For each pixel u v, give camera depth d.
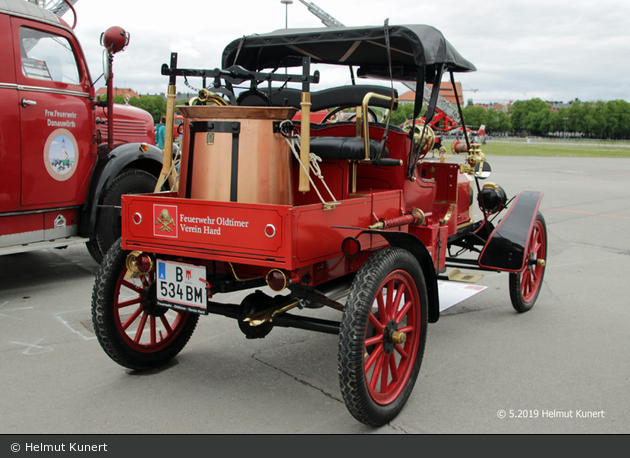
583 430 2.71
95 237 5.32
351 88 3.80
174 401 2.96
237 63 3.98
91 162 5.22
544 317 4.47
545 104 148.00
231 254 2.59
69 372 3.31
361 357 2.46
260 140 2.75
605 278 5.68
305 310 4.69
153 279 3.20
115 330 3.05
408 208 3.59
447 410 2.91
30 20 4.58
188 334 3.53
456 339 3.96
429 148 3.75
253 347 3.77
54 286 5.14
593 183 15.93
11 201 4.55
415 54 3.20
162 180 3.07
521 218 4.30
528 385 3.22
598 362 3.56
